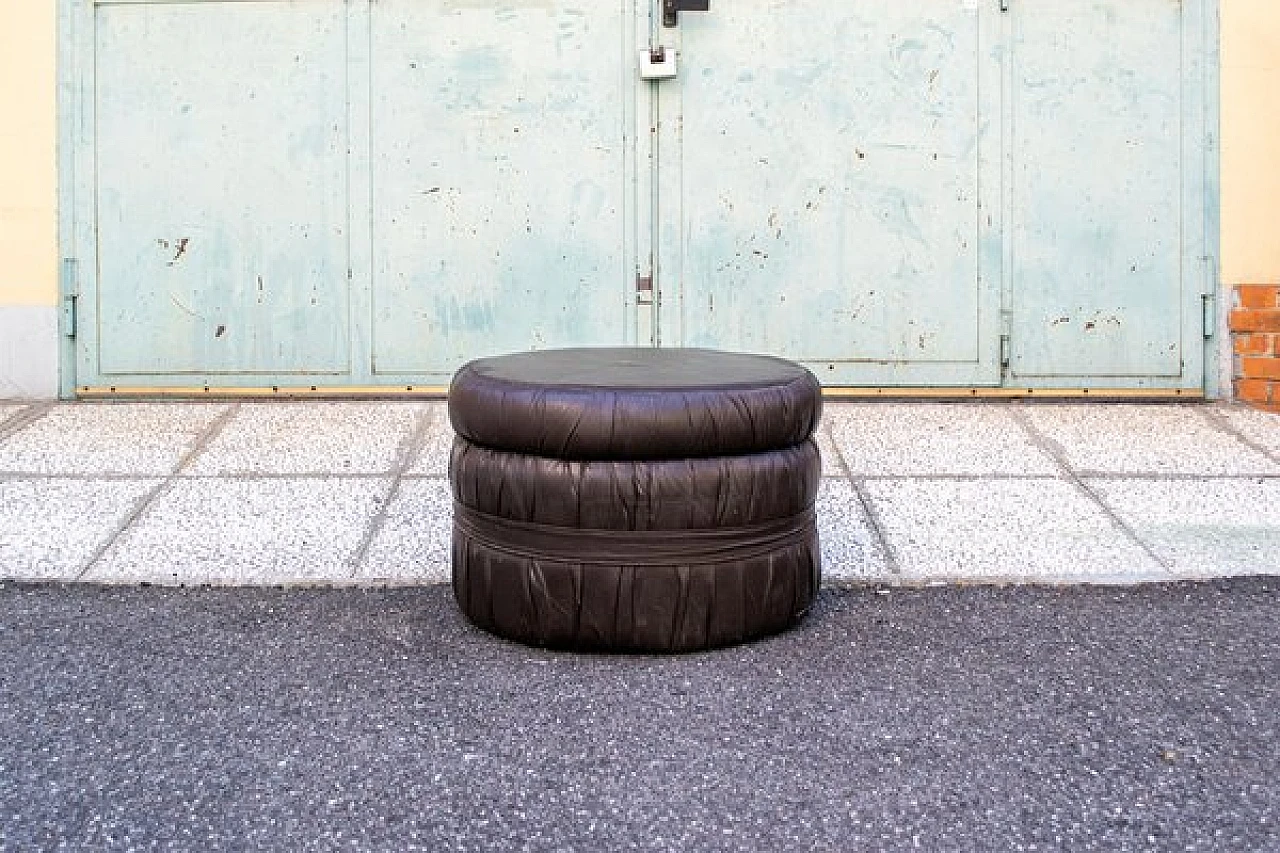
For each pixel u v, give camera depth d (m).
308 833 1.92
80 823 1.95
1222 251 5.14
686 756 2.22
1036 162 5.16
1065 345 5.20
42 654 2.79
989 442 4.52
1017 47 5.14
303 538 3.67
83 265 5.24
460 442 3.00
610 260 5.23
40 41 5.22
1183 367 5.17
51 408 5.05
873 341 5.22
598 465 2.68
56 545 3.60
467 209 5.23
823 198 5.20
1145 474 4.18
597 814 1.99
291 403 5.15
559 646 2.79
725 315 5.24
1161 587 3.31
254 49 5.22
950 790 2.07
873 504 3.92
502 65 5.21
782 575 2.84
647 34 5.17
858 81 5.17
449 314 5.25
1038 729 2.33
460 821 1.96
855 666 2.70
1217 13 5.11
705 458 2.71
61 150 5.23
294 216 5.24
